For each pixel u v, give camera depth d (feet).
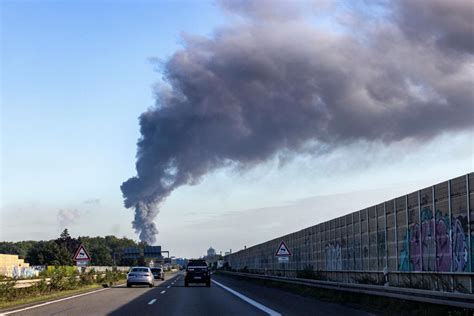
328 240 137.18
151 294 110.22
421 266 82.02
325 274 139.23
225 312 68.08
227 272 331.16
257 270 268.41
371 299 75.97
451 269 72.13
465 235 68.64
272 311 69.36
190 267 155.43
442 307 54.19
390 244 95.25
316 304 81.25
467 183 68.59
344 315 63.36
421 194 82.74
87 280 154.20
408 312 60.49
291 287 127.85
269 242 230.07
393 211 94.17
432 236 78.38
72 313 66.23
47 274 138.82
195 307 76.13
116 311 69.21
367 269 107.34
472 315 48.44
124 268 375.25
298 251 172.86
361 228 111.55
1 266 244.83
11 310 70.38
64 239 555.69
